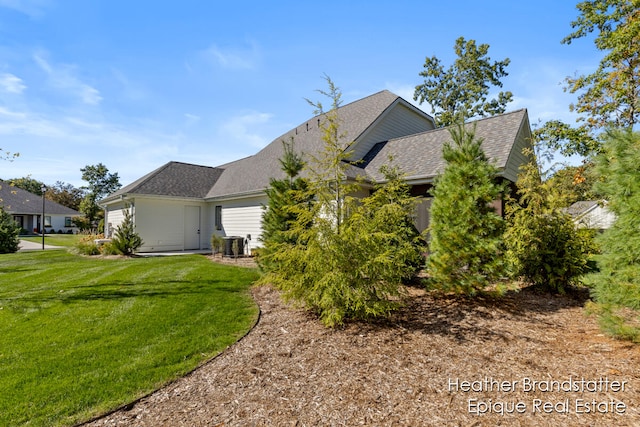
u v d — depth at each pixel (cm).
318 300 491
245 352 389
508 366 340
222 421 259
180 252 1502
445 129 1146
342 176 552
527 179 723
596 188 418
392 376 322
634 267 373
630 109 1227
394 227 553
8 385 312
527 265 684
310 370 340
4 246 1560
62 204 4584
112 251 1332
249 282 768
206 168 1938
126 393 301
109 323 482
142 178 1936
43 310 545
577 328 461
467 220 596
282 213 777
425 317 512
